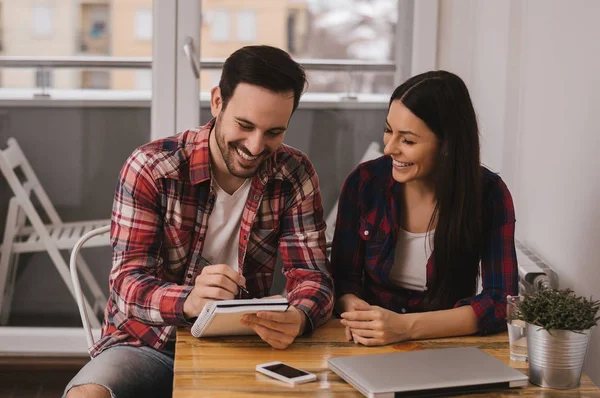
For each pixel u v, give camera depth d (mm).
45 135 3529
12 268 3586
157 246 2121
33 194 3562
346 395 1615
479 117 3281
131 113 3523
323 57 3510
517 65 2994
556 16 2654
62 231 3588
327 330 2020
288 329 1890
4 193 3555
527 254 2750
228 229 2193
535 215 2840
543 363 1669
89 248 3598
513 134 3021
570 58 2541
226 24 3463
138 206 2090
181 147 2143
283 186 2209
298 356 1828
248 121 1954
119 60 3480
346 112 3549
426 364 1719
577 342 1654
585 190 2426
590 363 2426
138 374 2033
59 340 3578
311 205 2244
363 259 2312
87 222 3596
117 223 2104
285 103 1961
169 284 2014
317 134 3559
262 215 2215
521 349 1817
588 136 2410
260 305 1808
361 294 2279
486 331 2018
